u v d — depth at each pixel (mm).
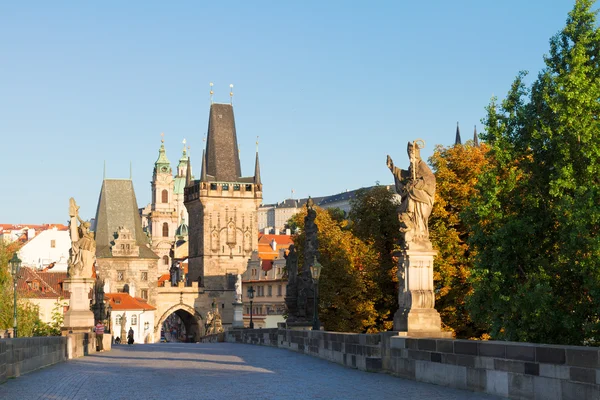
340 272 72000
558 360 17891
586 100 39125
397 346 26781
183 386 24609
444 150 70062
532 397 18828
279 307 191125
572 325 35000
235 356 42625
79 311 52844
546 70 43594
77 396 22125
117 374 29891
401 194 28812
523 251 39719
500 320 39688
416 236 28109
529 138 42500
